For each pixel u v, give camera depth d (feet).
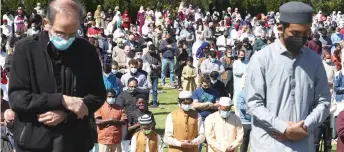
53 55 14.06
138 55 62.85
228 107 34.99
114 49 64.59
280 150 17.74
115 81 47.19
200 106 41.04
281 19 17.39
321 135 39.93
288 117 17.60
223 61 66.18
